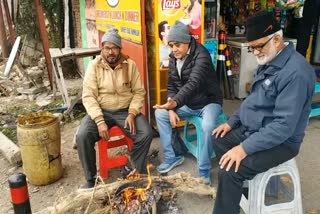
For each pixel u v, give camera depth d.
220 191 2.15
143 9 3.62
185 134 3.41
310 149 3.62
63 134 4.32
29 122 3.15
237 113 2.60
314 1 4.61
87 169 2.96
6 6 7.73
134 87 3.20
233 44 5.18
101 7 5.10
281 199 2.55
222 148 2.59
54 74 5.52
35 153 3.01
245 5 5.40
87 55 4.90
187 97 2.90
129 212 2.29
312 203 2.69
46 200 2.93
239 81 5.19
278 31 2.05
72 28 7.74
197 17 3.73
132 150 3.08
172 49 3.00
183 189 2.62
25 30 7.93
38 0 6.04
